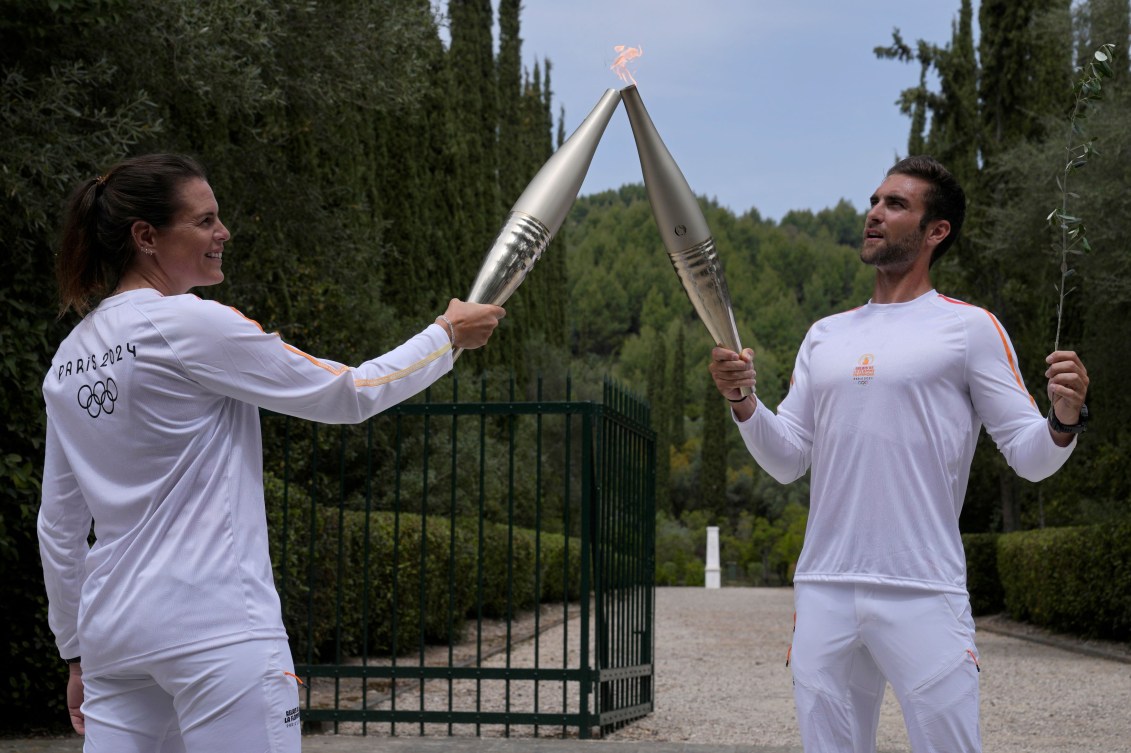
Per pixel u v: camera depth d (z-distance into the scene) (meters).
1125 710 8.02
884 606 2.79
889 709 8.00
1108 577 12.26
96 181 2.36
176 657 2.10
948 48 21.42
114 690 2.20
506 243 2.56
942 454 2.84
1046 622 14.38
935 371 2.86
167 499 2.16
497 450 19.17
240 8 8.35
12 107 6.63
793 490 47.75
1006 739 6.85
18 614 6.20
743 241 108.62
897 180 3.03
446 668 6.60
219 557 2.15
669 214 2.87
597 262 99.00
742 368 2.99
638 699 7.70
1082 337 14.80
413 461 14.75
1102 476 15.20
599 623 6.65
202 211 2.34
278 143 11.02
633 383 76.25
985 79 19.48
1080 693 8.91
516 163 32.72
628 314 94.12
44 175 6.39
